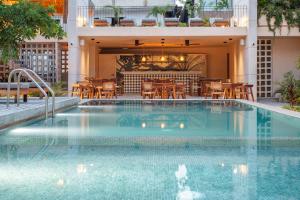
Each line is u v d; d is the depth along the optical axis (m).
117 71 17.97
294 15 13.93
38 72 15.03
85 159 3.09
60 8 15.29
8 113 5.19
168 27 13.38
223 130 5.02
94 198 2.07
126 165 2.87
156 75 17.50
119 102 10.95
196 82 17.30
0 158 3.12
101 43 16.06
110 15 17.98
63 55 15.70
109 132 4.79
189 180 2.43
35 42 14.62
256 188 2.25
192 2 17.72
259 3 14.06
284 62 14.96
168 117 6.83
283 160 3.04
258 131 4.91
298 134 4.61
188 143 3.89
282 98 13.28
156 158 3.12
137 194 2.13
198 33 13.38
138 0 19.75
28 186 2.30
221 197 2.08
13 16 7.38
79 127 5.31
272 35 14.02
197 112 7.85
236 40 15.12
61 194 2.14
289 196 2.10
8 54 7.75
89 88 13.02
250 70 13.23
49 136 4.40
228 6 15.80
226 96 13.14
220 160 3.04
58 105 7.82
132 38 14.06
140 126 5.46
